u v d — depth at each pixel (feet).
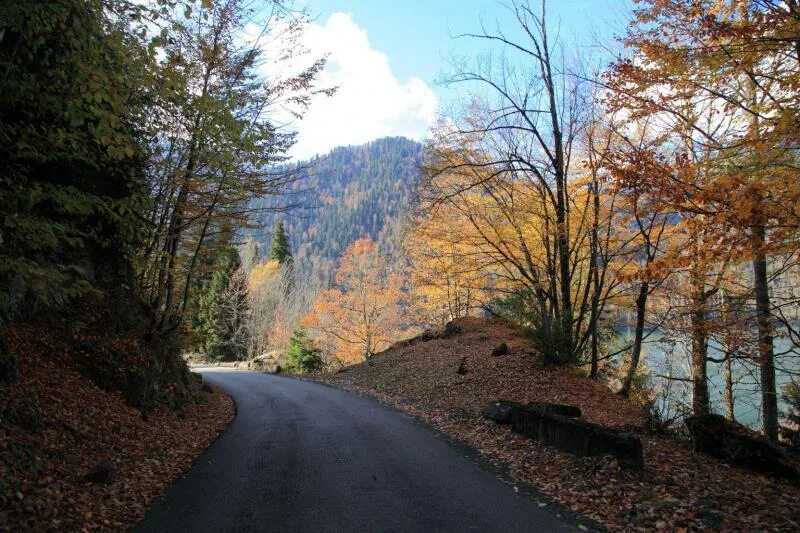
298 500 20.42
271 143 39.81
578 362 52.01
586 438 25.02
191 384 49.08
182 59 33.32
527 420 30.58
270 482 23.03
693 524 16.98
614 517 18.22
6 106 23.07
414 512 18.88
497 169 50.70
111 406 30.32
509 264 60.75
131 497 20.31
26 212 21.30
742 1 23.89
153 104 32.78
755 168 23.38
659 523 17.24
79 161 32.94
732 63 24.00
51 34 22.09
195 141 35.70
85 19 21.29
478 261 55.47
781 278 40.65
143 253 44.80
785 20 21.30
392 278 116.37
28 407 22.79
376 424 38.40
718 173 26.07
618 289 54.49
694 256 24.63
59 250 34.47
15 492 17.12
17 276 29.50
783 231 22.04
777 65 24.23
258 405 52.11
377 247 126.21
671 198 24.63
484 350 67.51
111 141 21.89
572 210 51.06
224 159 30.35
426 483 22.62
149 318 44.14
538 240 54.80
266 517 18.53
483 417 37.86
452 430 35.29
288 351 124.16
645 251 48.08
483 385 51.03
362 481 23.03
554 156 50.98
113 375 32.94
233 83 39.86
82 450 23.40
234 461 27.17
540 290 52.16
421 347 81.66
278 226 216.33
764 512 18.07
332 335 126.72
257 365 134.00
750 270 47.09
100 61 21.04
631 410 41.24
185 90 26.27
